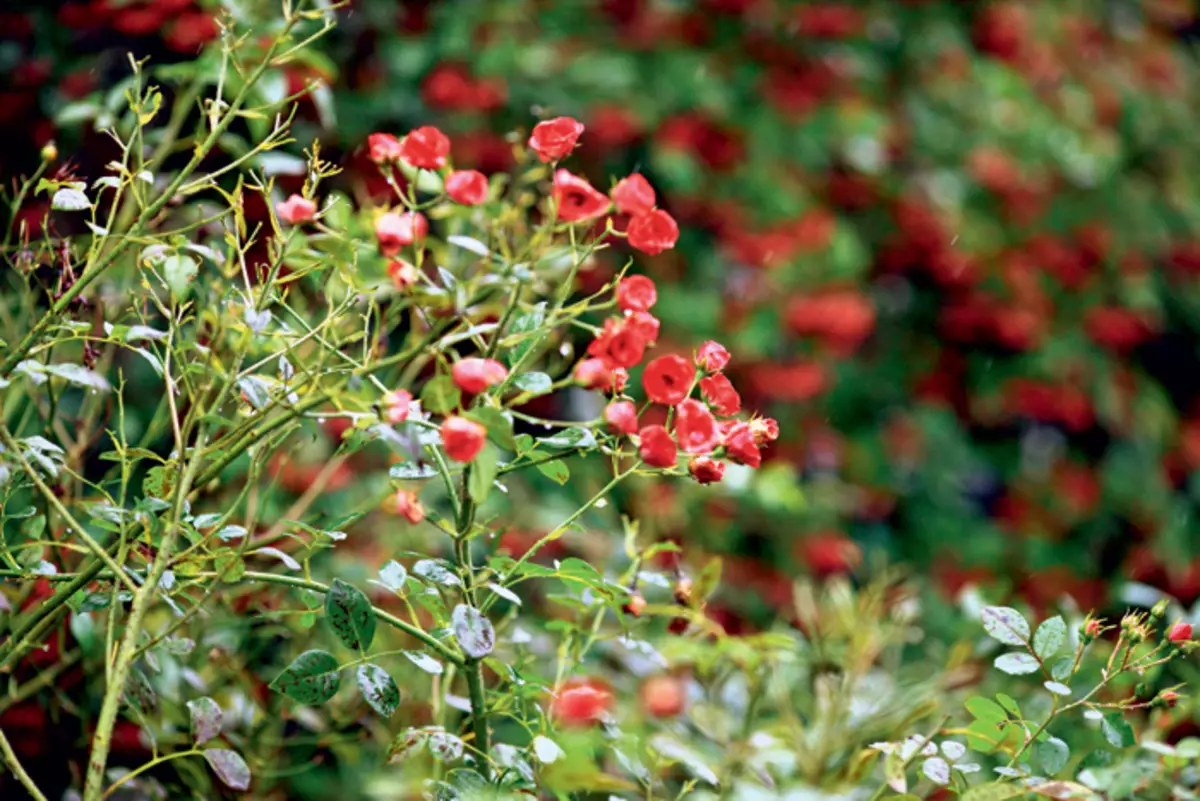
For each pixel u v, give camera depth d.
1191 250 5.44
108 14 3.29
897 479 4.67
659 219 2.26
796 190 4.72
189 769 2.64
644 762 2.60
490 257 2.47
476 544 3.06
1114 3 6.03
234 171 3.17
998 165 5.07
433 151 2.27
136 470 3.00
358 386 2.47
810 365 4.43
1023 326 4.77
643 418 4.09
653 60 4.73
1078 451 5.11
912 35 5.31
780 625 3.26
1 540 2.33
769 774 2.62
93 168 3.20
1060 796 2.32
